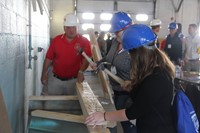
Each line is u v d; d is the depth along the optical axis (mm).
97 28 11195
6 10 1729
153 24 4852
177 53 5926
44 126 1909
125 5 11180
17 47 2209
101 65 2443
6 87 1748
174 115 1473
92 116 1557
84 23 11156
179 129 1463
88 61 2693
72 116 1887
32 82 3469
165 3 11117
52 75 3219
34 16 3633
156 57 1452
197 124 1511
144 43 1432
